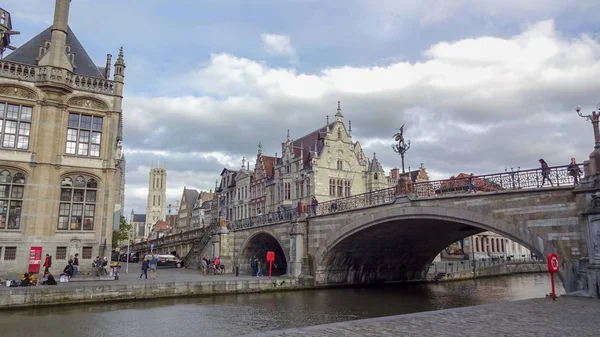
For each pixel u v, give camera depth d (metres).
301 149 54.16
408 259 41.00
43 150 29.55
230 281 29.84
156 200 156.25
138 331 17.48
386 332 10.16
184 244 61.25
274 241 45.81
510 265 55.94
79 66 33.28
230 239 47.97
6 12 34.75
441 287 39.12
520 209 21.25
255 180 64.94
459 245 71.88
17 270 27.98
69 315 20.45
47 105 30.09
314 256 34.59
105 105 32.28
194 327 18.55
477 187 24.22
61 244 29.41
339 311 23.69
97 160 31.36
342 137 55.38
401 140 29.02
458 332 10.19
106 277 28.50
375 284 40.03
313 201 36.22
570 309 14.07
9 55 30.69
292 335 9.81
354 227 30.75
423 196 26.56
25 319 19.30
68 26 34.41
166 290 26.94
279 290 32.19
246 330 18.14
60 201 29.94
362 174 56.31
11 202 28.67
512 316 12.59
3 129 28.89
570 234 19.28
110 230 31.03
